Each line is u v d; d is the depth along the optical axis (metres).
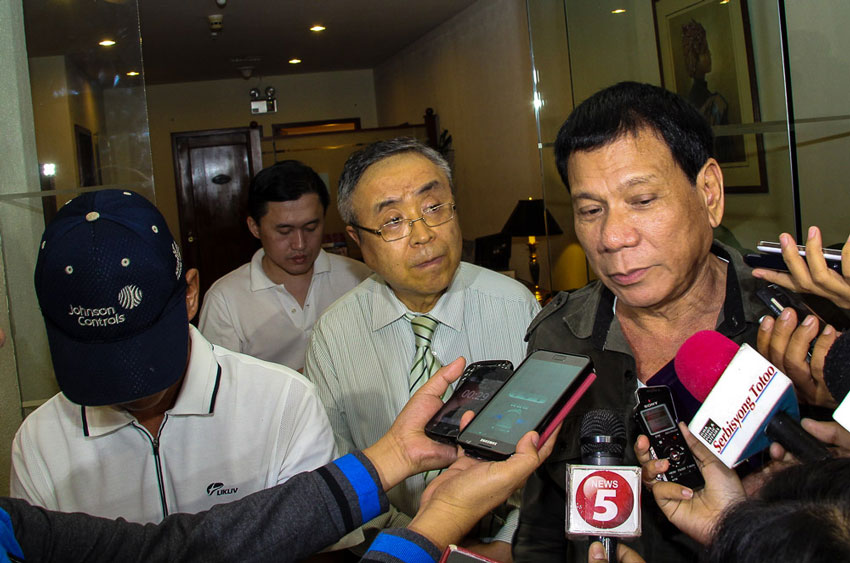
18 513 0.92
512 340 1.63
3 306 2.18
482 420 0.97
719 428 0.77
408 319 1.63
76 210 1.00
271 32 7.23
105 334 0.97
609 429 0.94
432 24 7.50
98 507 1.13
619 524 0.87
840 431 0.78
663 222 0.98
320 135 8.25
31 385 2.22
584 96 2.69
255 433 1.18
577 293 1.26
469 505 0.88
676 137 0.98
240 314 2.59
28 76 2.23
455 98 7.37
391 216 1.49
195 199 8.36
